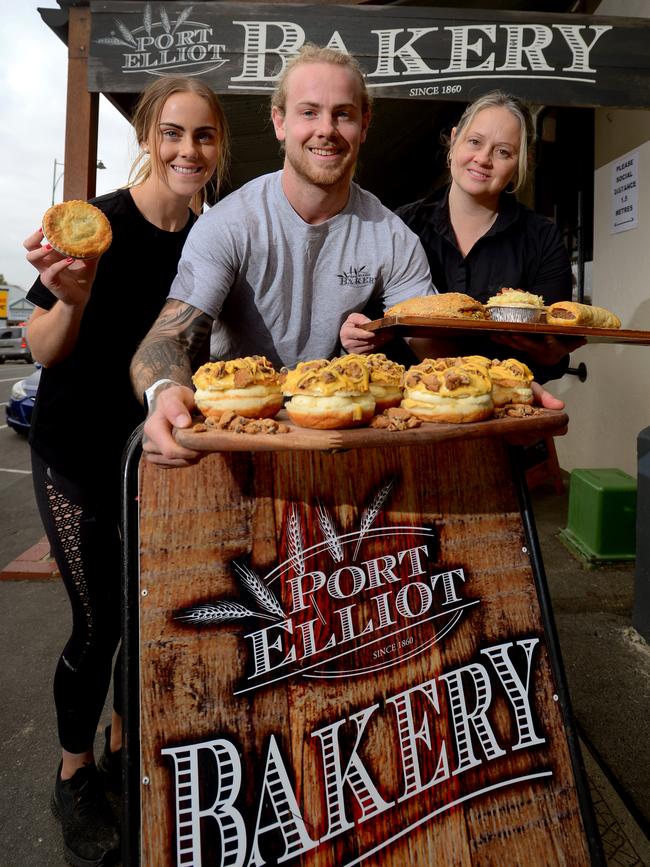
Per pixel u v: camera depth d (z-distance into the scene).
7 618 3.26
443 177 6.84
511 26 3.03
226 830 1.10
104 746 2.15
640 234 4.06
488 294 2.11
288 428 1.06
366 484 1.27
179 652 1.13
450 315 1.52
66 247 1.22
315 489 1.24
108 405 1.65
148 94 1.66
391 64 3.06
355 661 1.20
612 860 1.65
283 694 1.16
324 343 1.71
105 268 1.59
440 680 1.24
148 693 1.11
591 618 3.00
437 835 1.17
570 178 5.15
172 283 1.62
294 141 1.39
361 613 1.22
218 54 3.07
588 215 4.85
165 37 3.07
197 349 1.42
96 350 1.60
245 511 1.21
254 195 1.50
